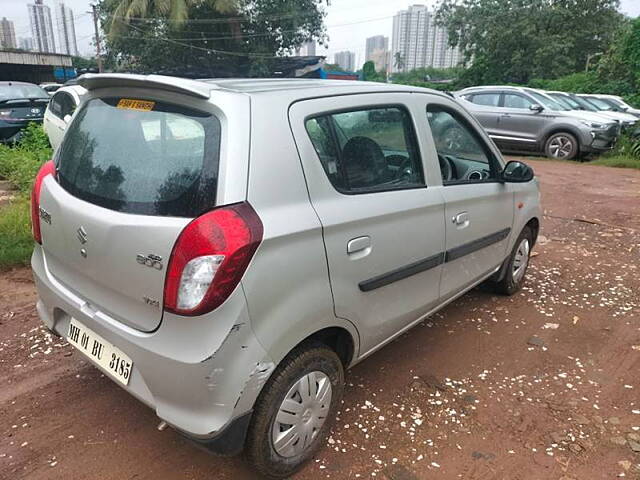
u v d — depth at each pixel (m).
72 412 2.79
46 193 2.52
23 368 3.19
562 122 12.02
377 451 2.56
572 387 3.15
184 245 1.89
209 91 2.05
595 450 2.61
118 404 2.87
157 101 2.21
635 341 3.73
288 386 2.20
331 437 2.64
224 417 1.96
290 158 2.14
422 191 2.88
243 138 2.00
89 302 2.32
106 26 29.33
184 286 1.89
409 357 3.45
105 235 2.08
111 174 2.22
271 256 2.00
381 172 2.67
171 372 1.95
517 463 2.51
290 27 28.81
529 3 29.72
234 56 29.02
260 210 2.00
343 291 2.35
